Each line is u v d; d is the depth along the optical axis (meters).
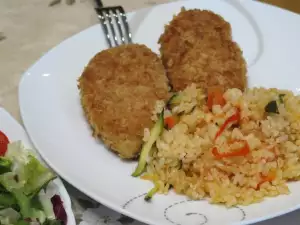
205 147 0.21
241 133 0.22
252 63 0.27
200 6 0.30
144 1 0.33
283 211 0.19
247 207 0.19
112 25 0.28
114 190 0.20
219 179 0.21
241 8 0.29
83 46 0.27
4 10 0.32
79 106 0.24
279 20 0.29
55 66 0.26
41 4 0.33
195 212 0.19
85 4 0.33
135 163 0.22
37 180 0.19
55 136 0.22
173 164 0.21
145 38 0.28
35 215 0.19
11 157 0.20
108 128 0.22
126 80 0.23
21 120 0.24
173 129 0.22
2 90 0.26
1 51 0.29
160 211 0.19
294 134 0.22
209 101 0.23
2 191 0.19
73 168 0.21
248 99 0.23
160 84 0.23
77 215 0.20
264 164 0.21
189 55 0.25
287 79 0.26
